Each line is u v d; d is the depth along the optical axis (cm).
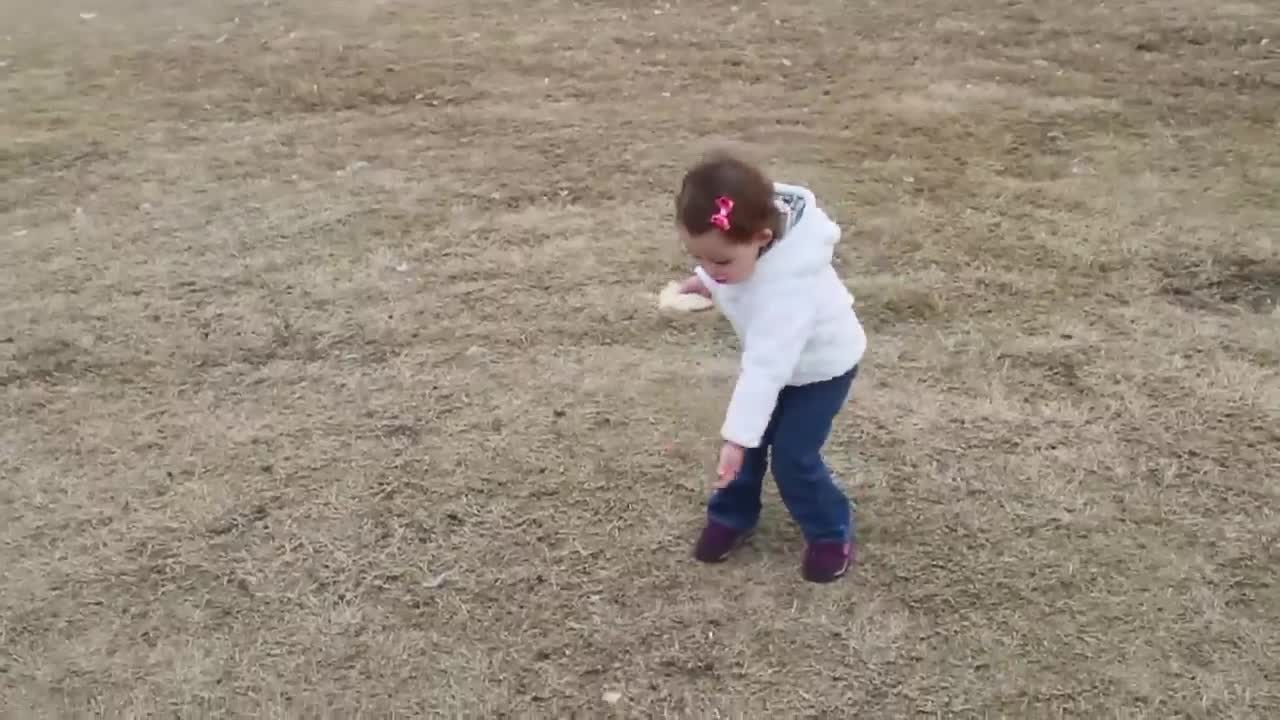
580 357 380
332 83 588
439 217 464
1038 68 582
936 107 543
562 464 333
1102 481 322
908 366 370
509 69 599
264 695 267
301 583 297
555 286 417
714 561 300
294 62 613
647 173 492
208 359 383
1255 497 314
